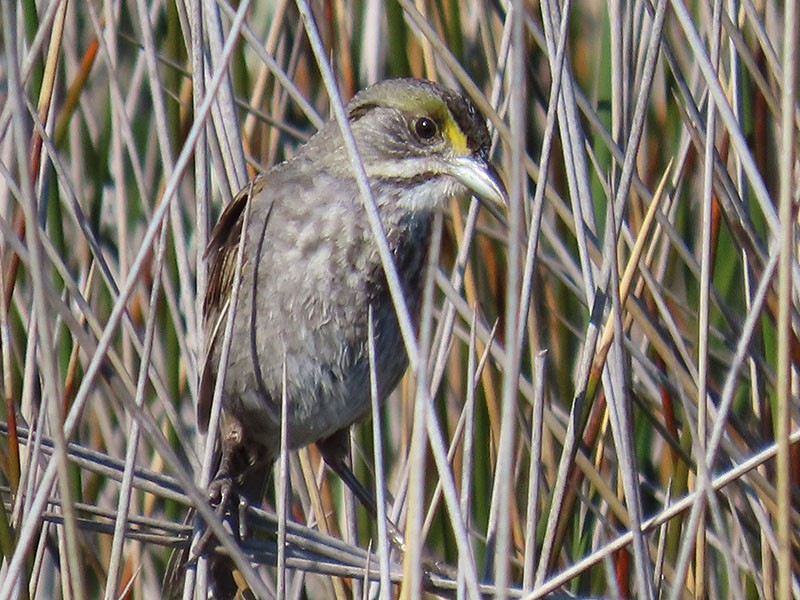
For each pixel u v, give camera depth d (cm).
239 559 543
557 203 778
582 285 816
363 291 795
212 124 824
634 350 774
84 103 962
